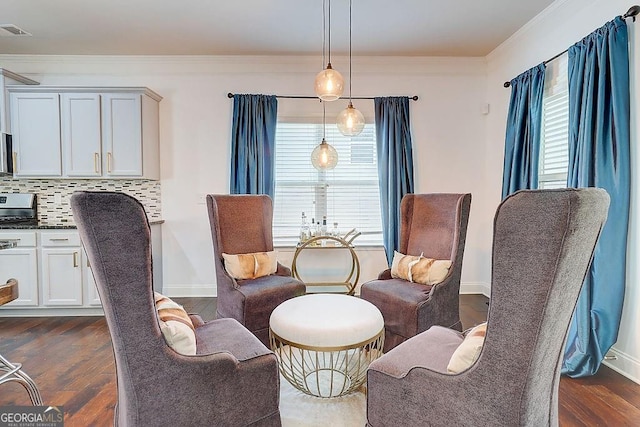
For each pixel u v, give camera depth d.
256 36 3.43
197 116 3.99
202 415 1.40
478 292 4.15
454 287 2.62
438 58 4.01
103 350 2.64
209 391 1.41
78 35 3.37
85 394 2.06
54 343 2.77
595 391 2.10
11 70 3.85
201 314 3.49
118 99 3.57
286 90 4.02
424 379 1.37
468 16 3.07
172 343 1.36
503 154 3.79
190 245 4.05
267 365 1.57
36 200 3.88
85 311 3.44
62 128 3.55
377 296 2.63
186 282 4.07
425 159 4.10
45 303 3.37
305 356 2.49
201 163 4.01
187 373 1.36
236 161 3.88
